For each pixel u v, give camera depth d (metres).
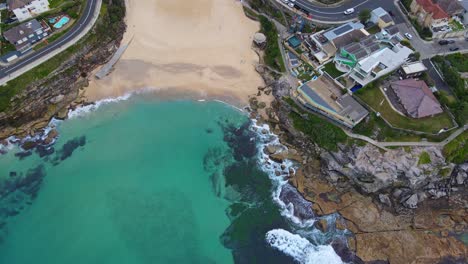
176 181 68.19
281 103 76.00
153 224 63.22
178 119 75.88
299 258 61.31
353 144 68.62
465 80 72.62
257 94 79.00
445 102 69.94
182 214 64.56
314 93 72.75
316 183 68.62
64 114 73.94
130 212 64.12
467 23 78.12
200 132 74.50
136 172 68.56
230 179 69.00
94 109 75.44
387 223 65.00
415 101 69.31
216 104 78.25
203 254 61.03
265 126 75.44
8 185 65.69
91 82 78.06
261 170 70.12
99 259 59.41
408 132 68.06
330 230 64.00
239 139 73.88
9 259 58.69
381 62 72.62
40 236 60.88
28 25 75.25
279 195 67.38
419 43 77.81
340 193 67.81
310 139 71.88
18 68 73.06
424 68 73.00
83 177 67.31
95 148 70.62
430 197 67.38
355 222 64.81
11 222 62.00
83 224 62.41
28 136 70.88
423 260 61.59
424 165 66.31
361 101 71.19
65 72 76.62
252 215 65.19
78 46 78.62
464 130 68.19
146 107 76.81
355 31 78.44
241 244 62.28
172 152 71.56
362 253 61.94
